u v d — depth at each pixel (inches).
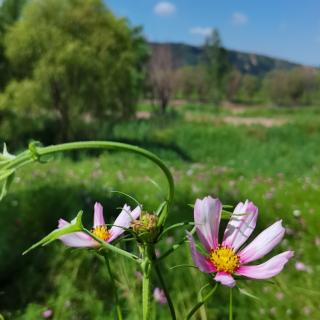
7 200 237.1
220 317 124.2
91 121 1010.7
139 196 261.6
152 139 948.0
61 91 913.5
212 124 1144.2
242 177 356.2
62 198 239.8
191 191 283.1
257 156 823.7
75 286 141.9
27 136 936.3
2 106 885.2
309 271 150.1
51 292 148.6
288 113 2389.3
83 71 896.3
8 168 43.6
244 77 3983.8
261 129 1018.1
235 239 53.6
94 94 938.7
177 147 906.1
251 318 124.8
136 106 1157.1
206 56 3848.4
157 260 49.3
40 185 286.8
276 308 127.0
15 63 946.1
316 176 401.7
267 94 3683.6
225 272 50.9
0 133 892.6
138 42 1562.5
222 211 53.8
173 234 181.2
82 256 151.6
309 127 1050.1
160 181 323.0
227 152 885.8
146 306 48.6
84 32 928.9
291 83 3484.3
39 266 159.3
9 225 196.1
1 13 1168.8
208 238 52.7
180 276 138.3
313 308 125.6
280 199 253.0
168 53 1774.1
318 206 233.3
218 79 3634.4
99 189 274.4
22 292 150.1
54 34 887.1
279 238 52.7
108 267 56.0
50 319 136.7
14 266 165.2
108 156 607.2
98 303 133.6
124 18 986.7
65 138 932.6
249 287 134.0
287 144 944.3
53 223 204.5
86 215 213.8
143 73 1673.2
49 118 992.2
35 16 909.8
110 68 941.8
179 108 2578.7
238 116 2201.0
